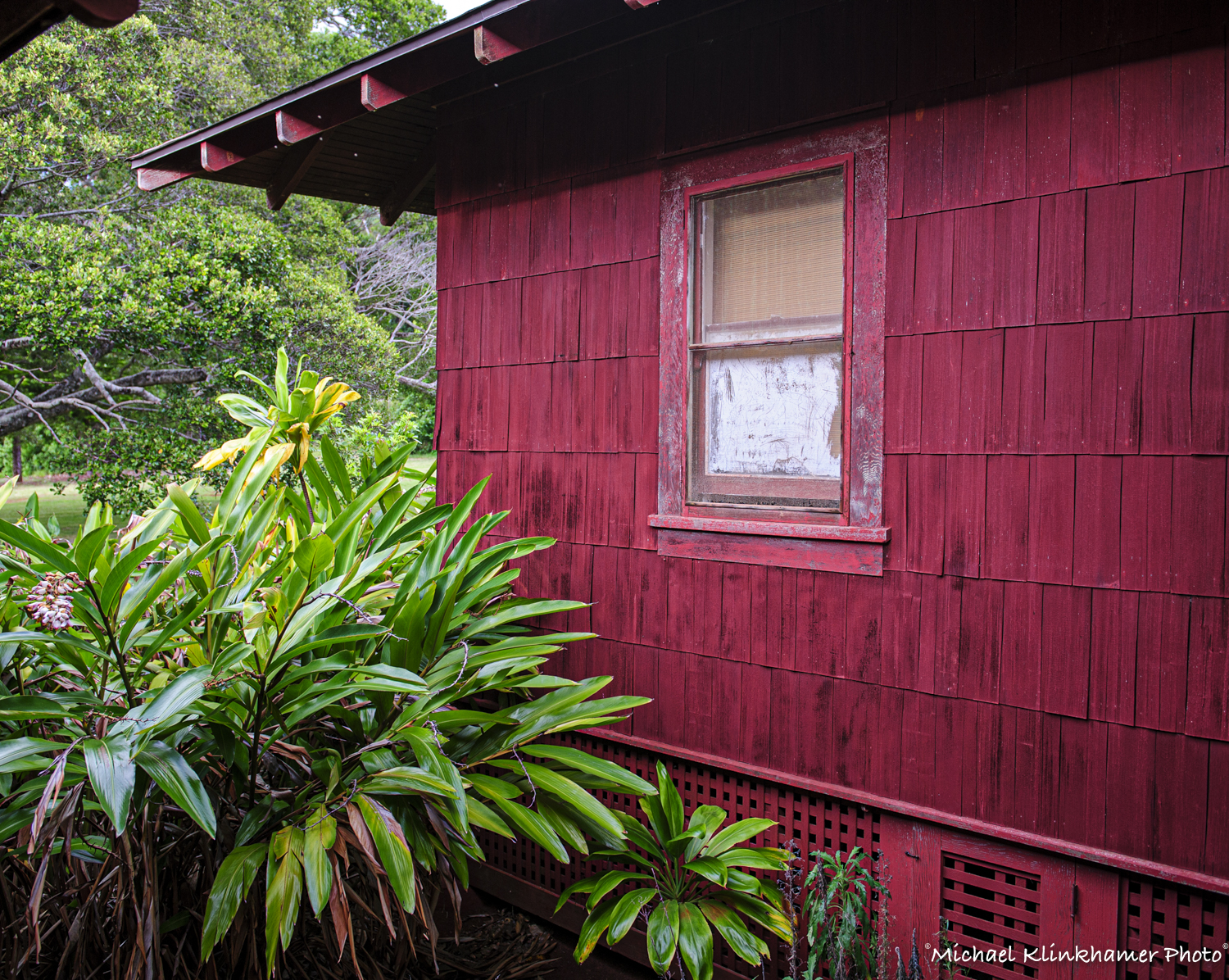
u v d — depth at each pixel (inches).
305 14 543.8
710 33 111.0
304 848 82.7
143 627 96.3
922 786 96.7
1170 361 81.7
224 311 366.3
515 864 135.0
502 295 136.3
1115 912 85.6
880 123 98.1
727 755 112.4
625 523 122.1
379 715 101.0
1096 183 85.2
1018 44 89.4
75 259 360.8
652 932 95.3
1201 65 79.8
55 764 75.2
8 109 366.6
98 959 92.5
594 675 126.1
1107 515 85.1
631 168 119.9
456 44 113.0
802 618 105.5
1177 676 81.7
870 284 99.3
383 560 108.0
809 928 100.8
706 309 114.2
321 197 194.4
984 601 92.4
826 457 105.1
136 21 390.9
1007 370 90.7
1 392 417.1
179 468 393.1
